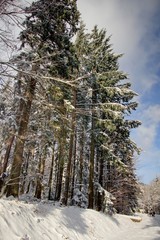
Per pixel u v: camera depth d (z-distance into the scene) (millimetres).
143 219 30188
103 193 21141
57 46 13234
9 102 9586
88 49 20844
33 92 10648
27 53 10992
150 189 68562
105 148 20953
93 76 19844
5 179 11094
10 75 6863
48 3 6207
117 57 24188
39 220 9062
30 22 10961
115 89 20469
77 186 26422
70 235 10289
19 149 11781
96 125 19578
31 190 27469
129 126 23578
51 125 12320
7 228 6523
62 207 14367
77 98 21172
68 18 12938
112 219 19844
